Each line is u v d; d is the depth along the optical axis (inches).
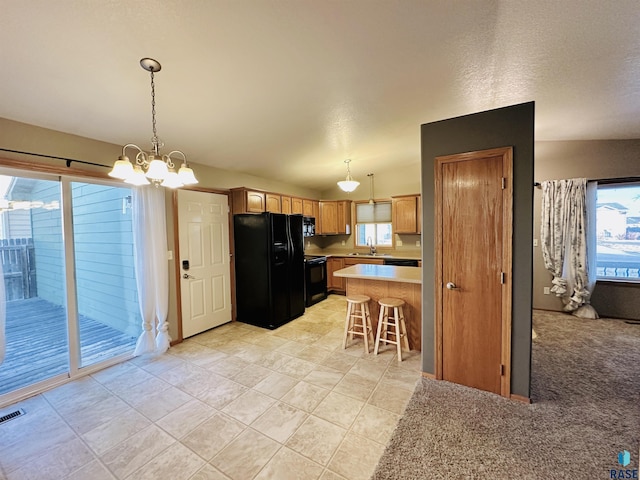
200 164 152.3
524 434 71.1
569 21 64.5
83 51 65.2
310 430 75.2
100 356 117.2
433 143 95.2
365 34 67.6
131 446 71.2
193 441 72.4
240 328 156.7
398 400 87.1
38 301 104.4
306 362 114.0
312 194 258.7
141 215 121.7
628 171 152.6
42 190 101.7
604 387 91.2
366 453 66.9
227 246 166.4
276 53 72.2
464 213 91.4
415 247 224.8
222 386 97.6
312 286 202.8
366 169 216.7
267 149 145.7
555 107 112.1
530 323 83.0
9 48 62.2
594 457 63.5
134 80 78.1
